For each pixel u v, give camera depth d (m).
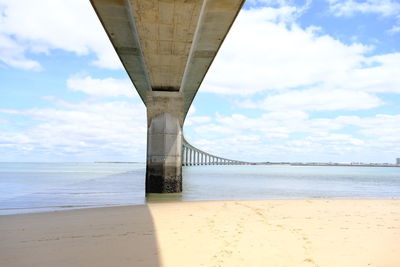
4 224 7.71
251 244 5.69
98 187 24.22
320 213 9.41
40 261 4.84
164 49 13.70
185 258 4.91
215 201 12.34
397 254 5.20
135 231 6.82
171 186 18.56
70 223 7.81
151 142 18.77
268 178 46.50
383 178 57.09
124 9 11.73
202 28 13.02
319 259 4.89
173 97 19.23
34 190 21.33
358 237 6.34
